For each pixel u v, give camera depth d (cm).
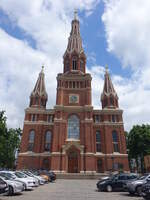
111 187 2408
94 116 6322
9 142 6850
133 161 8581
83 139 5716
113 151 5803
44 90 6969
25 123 6159
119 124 6097
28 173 3250
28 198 1711
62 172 5228
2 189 1628
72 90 6462
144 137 6475
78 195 1977
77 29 8162
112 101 6581
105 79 7144
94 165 5384
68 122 6012
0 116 5231
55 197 1808
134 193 2134
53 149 5534
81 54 7338
